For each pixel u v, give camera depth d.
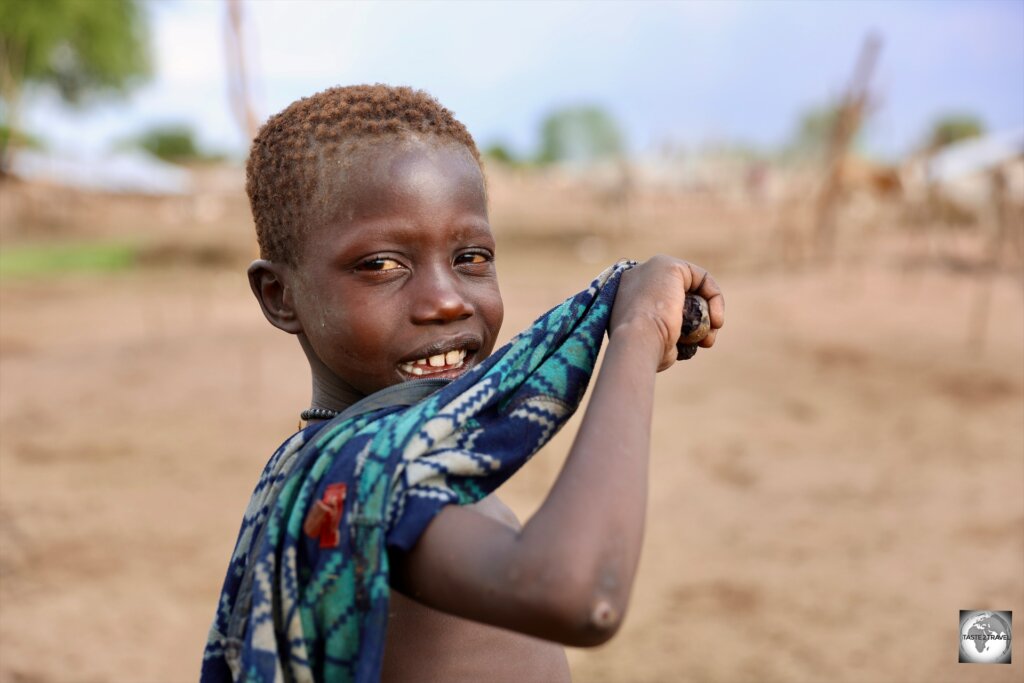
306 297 1.52
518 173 67.62
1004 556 6.52
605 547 1.15
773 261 23.11
